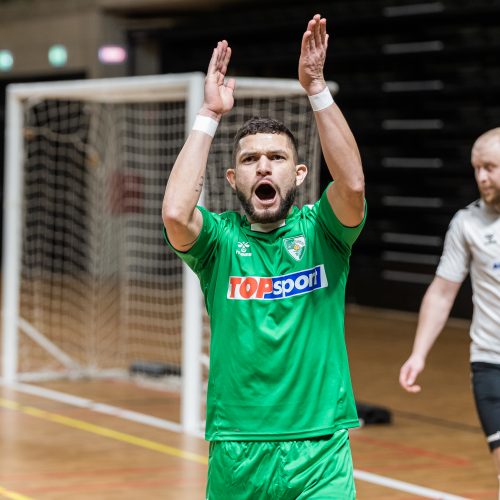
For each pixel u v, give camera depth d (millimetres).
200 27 35844
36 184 33875
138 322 26312
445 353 22875
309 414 6270
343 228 6273
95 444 14008
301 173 6566
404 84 32375
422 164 32125
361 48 33312
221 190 17469
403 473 12656
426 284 30094
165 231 6340
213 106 6367
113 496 11352
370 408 15641
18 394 17547
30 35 38312
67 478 12125
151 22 37781
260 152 6199
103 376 19312
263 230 6449
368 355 22453
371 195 33094
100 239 27000
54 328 25297
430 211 31578
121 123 26781
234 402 6316
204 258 6469
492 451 8539
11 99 18453
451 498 11469
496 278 8656
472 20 30891
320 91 6086
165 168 28797
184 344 15031
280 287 6320
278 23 34250
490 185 8656
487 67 30812
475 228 8797
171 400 17266
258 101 18734
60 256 34719
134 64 37125
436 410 16750
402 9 32125
